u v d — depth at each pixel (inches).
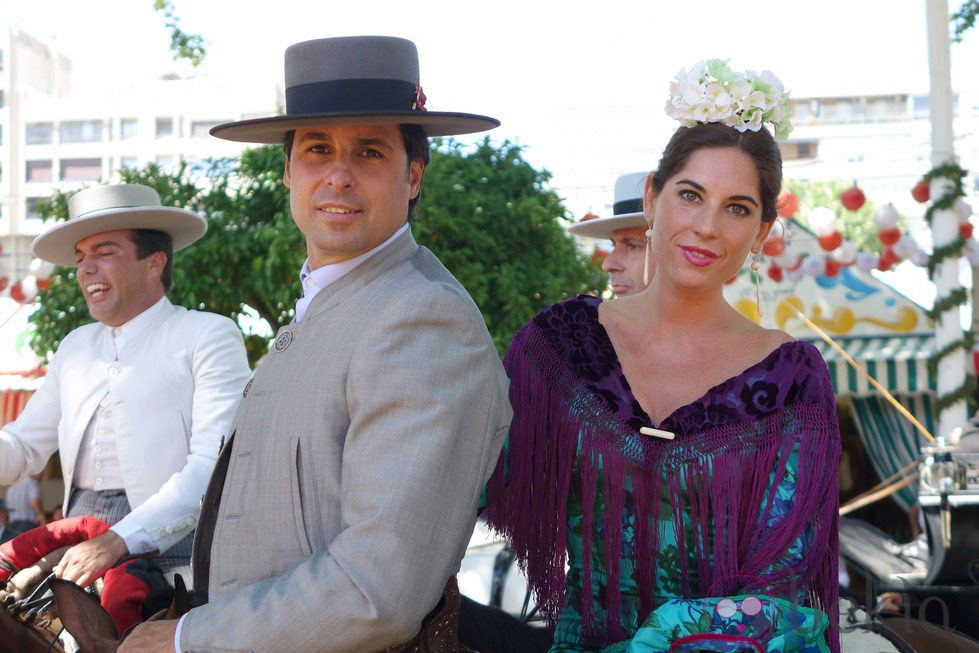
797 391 92.0
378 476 75.4
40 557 125.3
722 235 91.6
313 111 85.9
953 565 189.0
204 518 87.0
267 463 80.7
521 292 342.3
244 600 76.0
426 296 80.2
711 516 90.1
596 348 96.0
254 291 352.8
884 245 332.5
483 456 80.2
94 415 144.9
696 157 92.1
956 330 313.4
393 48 87.4
